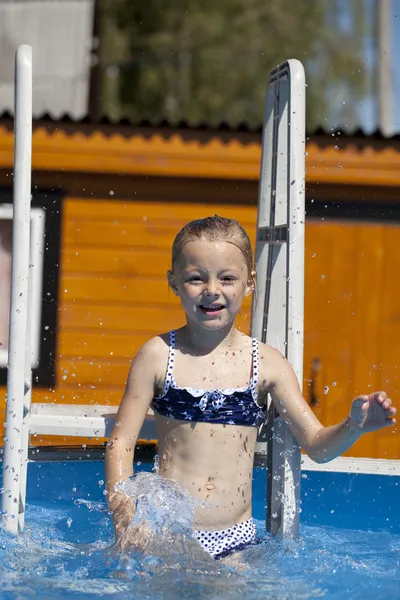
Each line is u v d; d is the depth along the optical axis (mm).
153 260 19828
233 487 7613
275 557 7332
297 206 7977
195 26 50562
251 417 7781
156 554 6879
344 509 9812
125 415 7785
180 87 50094
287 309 7984
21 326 7496
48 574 6703
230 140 18266
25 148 7480
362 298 20094
